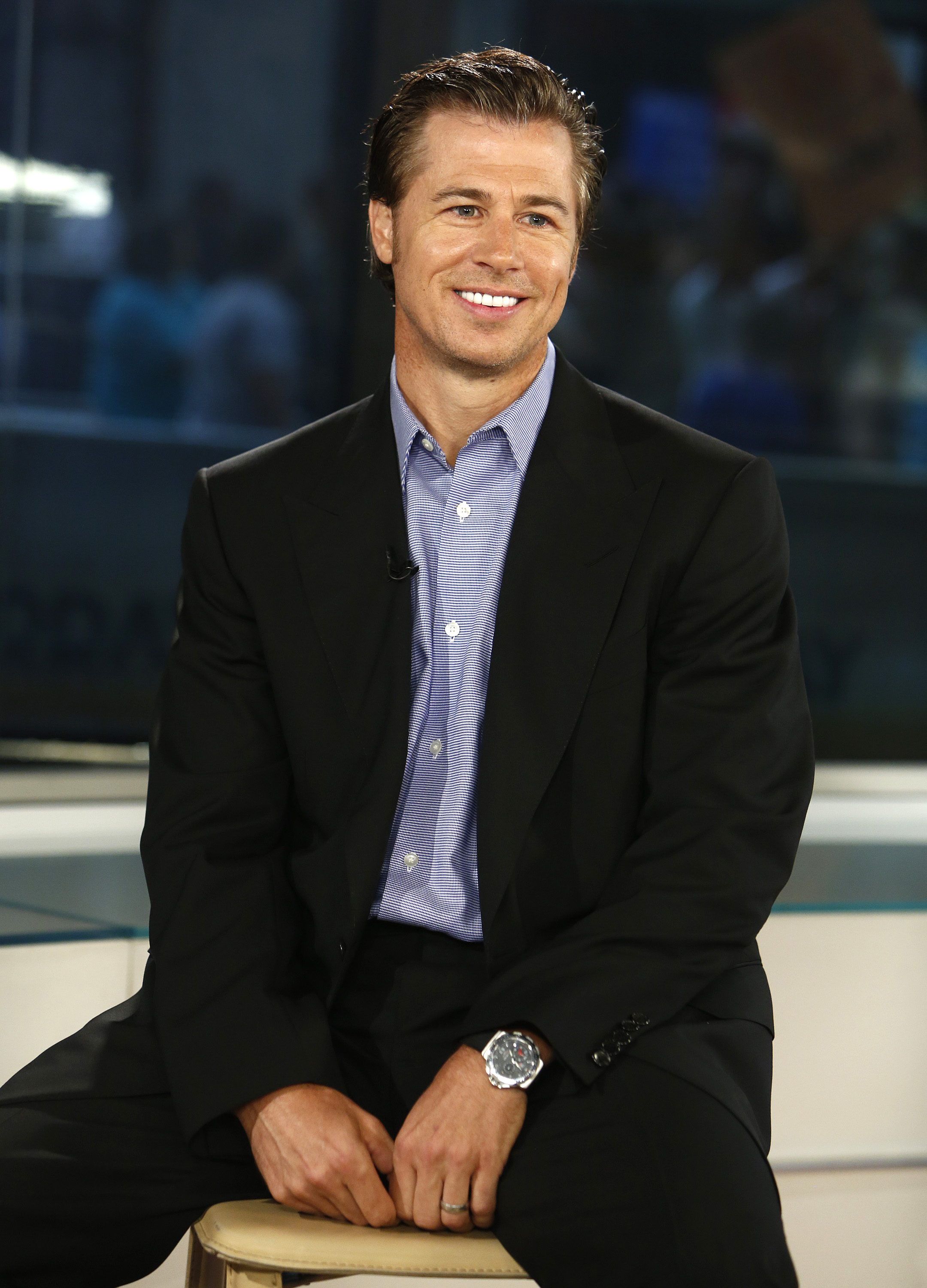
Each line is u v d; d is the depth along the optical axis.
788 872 5.11
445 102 5.36
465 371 5.38
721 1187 4.49
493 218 5.28
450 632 5.41
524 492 5.44
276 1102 4.81
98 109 8.92
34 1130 4.91
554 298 5.43
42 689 9.23
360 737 5.37
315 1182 4.62
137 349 9.16
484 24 9.34
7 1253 4.75
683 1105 4.67
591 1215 4.55
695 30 9.62
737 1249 4.39
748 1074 4.92
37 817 8.98
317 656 5.45
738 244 9.82
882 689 10.28
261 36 9.09
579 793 5.21
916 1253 7.26
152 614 9.36
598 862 5.21
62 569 9.18
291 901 5.51
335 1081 4.92
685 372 9.88
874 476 10.12
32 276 8.95
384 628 5.42
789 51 9.74
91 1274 4.93
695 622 5.25
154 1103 5.06
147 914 7.00
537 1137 4.75
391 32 9.20
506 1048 4.76
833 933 7.14
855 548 10.17
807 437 10.04
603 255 9.69
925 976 7.23
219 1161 4.99
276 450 5.87
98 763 9.37
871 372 10.05
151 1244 4.97
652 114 9.65
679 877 4.96
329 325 9.45
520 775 5.18
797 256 9.89
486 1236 4.65
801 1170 7.15
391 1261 4.52
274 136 9.20
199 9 8.98
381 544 5.51
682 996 4.85
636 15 9.55
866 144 9.85
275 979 5.20
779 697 5.21
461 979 5.27
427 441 5.53
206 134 9.10
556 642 5.25
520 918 5.17
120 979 6.66
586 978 4.83
